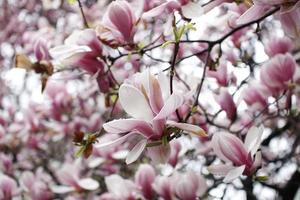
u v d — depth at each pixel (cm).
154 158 88
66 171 160
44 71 114
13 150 227
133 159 84
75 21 274
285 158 168
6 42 320
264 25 153
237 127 129
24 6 329
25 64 114
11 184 165
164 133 85
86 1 268
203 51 105
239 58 141
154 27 133
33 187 186
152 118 84
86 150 100
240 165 93
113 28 103
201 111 134
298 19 88
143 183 128
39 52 114
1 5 343
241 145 93
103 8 261
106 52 106
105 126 84
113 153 177
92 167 182
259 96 130
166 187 122
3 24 333
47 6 299
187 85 111
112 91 109
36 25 323
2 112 248
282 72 121
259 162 94
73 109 218
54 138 217
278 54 121
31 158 225
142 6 104
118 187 129
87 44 105
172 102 82
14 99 274
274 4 86
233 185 158
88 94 217
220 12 125
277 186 169
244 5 107
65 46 104
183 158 158
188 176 117
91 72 107
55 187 162
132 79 94
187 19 99
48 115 216
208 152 152
